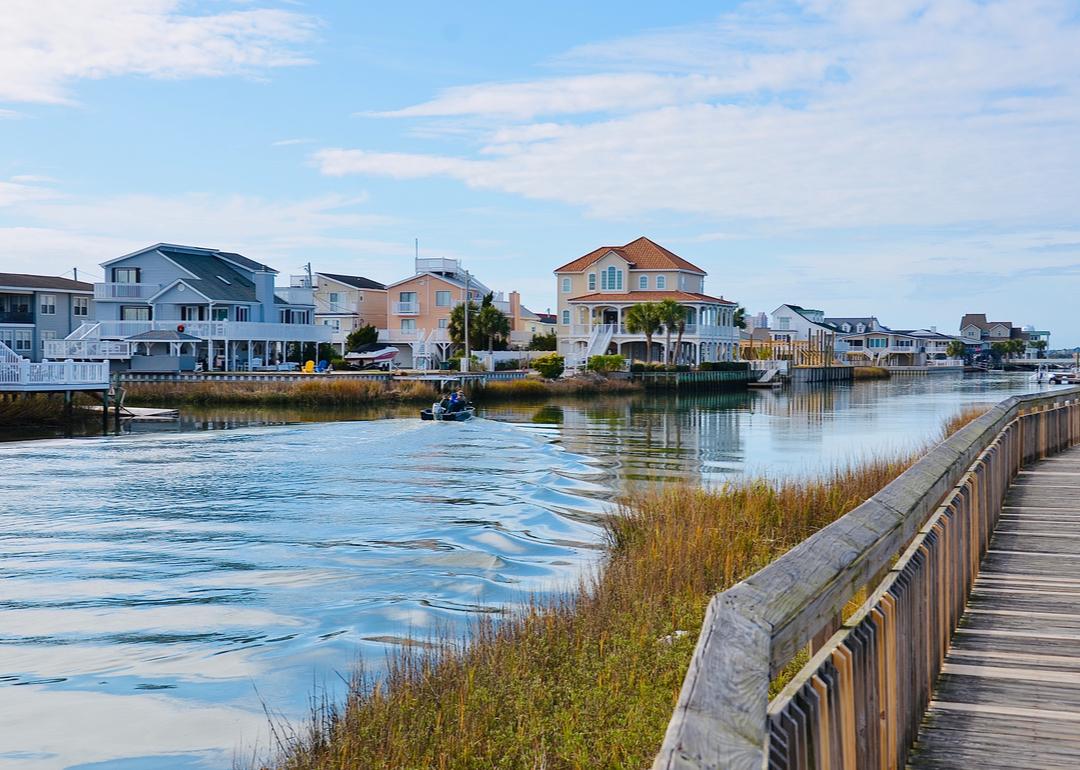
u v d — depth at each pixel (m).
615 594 9.94
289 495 23.75
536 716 6.70
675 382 76.75
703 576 10.69
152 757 8.33
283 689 9.91
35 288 69.06
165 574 15.18
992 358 198.75
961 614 7.81
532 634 8.56
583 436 40.50
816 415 54.44
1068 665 6.55
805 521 14.78
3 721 9.22
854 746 3.64
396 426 44.59
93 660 10.99
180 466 29.45
